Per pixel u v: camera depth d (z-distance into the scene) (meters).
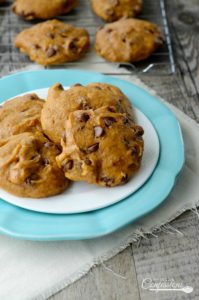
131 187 0.48
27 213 0.46
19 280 0.44
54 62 0.67
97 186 0.48
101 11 0.74
